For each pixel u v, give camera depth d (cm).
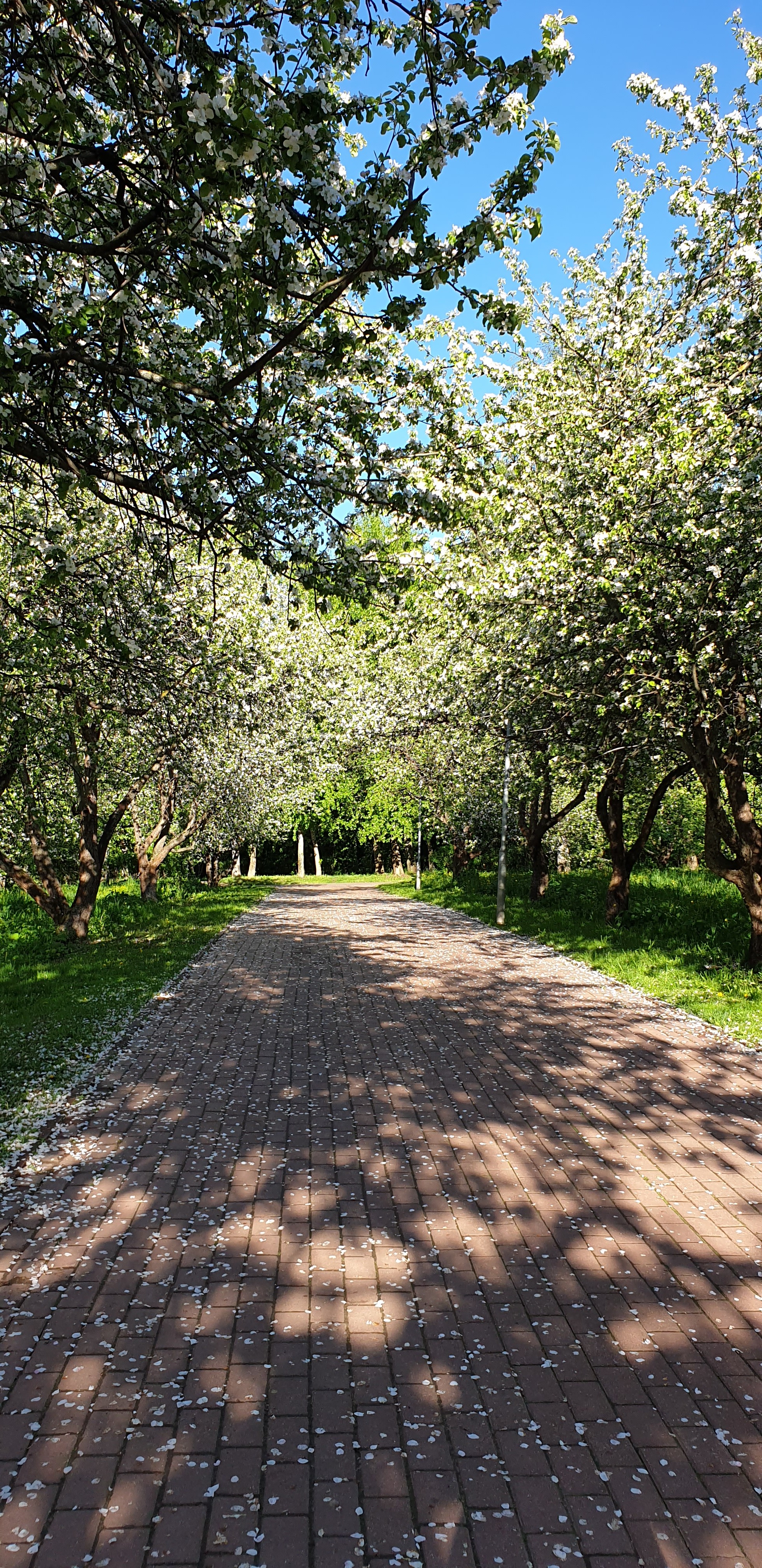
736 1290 385
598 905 1800
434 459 651
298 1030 866
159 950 1353
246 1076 702
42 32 426
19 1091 640
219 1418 300
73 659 910
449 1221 449
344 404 586
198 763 1625
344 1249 420
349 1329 354
